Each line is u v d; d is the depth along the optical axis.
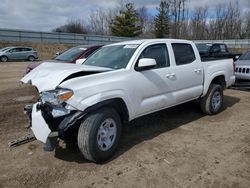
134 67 4.49
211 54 13.68
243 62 9.59
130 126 5.58
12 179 3.60
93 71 4.29
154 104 4.79
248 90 9.65
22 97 8.26
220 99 6.51
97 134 3.84
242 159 4.15
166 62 5.12
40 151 4.39
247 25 64.81
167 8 60.34
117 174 3.72
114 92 4.07
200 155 4.28
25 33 36.28
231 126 5.64
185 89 5.48
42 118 3.77
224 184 3.49
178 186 3.45
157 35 60.94
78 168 3.88
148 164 3.99
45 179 3.60
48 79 4.03
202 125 5.69
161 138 4.96
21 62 25.55
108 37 43.47
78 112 3.76
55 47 36.84
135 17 54.00
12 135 5.04
